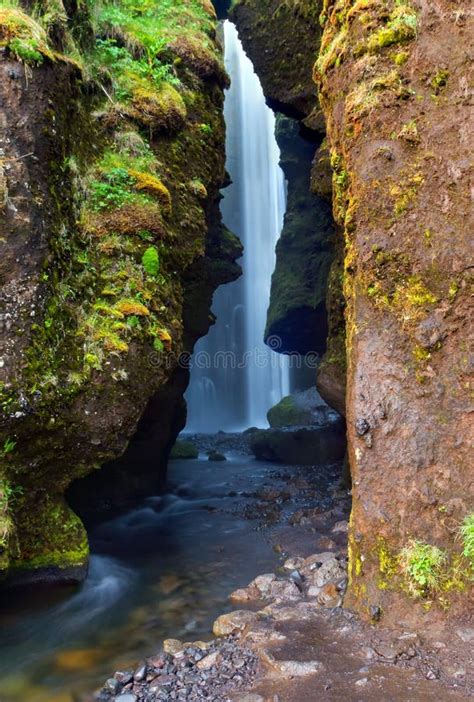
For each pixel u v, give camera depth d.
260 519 7.50
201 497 8.95
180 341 5.96
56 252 4.71
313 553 5.91
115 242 5.21
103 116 5.58
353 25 4.48
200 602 4.92
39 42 4.53
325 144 7.77
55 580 5.04
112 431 5.03
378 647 3.48
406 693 3.01
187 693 3.31
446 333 3.96
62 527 5.08
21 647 4.20
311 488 9.17
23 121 4.41
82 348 4.87
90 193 5.23
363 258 4.24
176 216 6.20
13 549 4.59
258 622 4.06
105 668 3.90
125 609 4.82
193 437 17.58
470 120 4.03
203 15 7.35
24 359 4.37
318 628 3.84
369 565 3.97
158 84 6.17
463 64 4.08
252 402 22.53
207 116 7.05
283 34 9.09
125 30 6.23
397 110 4.20
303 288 15.98
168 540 6.73
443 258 3.99
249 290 22.91
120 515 7.78
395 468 3.96
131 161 5.63
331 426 11.86
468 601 3.65
